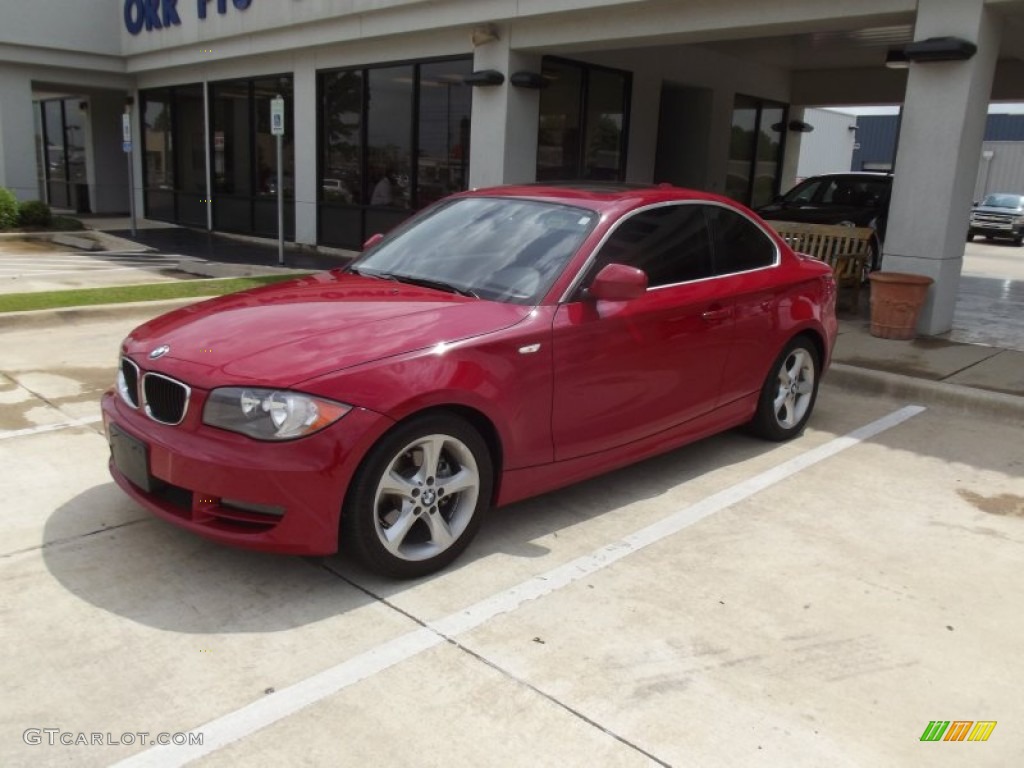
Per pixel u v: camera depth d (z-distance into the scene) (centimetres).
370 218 1449
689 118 1592
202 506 338
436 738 272
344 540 349
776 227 1080
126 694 288
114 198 2333
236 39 1597
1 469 480
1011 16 815
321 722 278
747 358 517
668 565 394
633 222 453
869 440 587
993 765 270
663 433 471
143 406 366
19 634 320
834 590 377
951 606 367
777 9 884
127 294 984
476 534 391
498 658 316
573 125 1298
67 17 1861
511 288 418
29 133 1884
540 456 402
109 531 407
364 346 352
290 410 327
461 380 359
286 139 1598
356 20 1329
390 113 1380
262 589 359
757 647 330
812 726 285
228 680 298
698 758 267
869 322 959
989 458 557
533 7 1052
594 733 277
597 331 415
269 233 1695
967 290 1327
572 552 404
